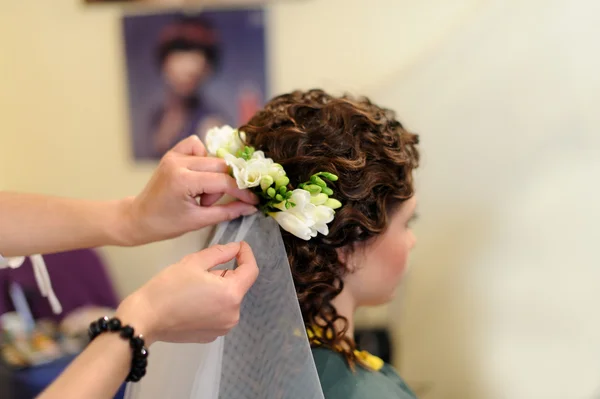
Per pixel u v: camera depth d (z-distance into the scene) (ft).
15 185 5.05
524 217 4.10
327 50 4.59
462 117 4.20
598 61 3.81
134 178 4.99
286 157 2.04
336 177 1.89
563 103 3.93
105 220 2.27
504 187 4.15
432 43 4.44
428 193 4.31
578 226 3.96
